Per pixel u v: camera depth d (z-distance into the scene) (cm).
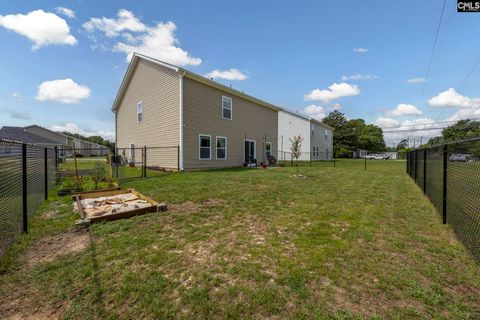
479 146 318
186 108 1141
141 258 244
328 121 4556
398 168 1650
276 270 222
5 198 334
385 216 405
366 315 164
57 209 438
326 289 193
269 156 1742
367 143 4884
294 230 330
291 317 161
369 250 268
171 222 362
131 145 1518
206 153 1261
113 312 166
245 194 575
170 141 1179
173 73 1151
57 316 163
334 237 306
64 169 992
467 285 201
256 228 338
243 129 1527
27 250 263
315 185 741
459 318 163
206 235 310
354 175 1088
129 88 1515
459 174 349
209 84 1251
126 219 375
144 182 761
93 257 246
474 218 280
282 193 595
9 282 201
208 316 162
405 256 254
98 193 555
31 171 430
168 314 164
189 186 682
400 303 177
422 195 601
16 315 164
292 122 2770
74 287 194
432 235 319
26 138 2722
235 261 239
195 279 206
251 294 185
